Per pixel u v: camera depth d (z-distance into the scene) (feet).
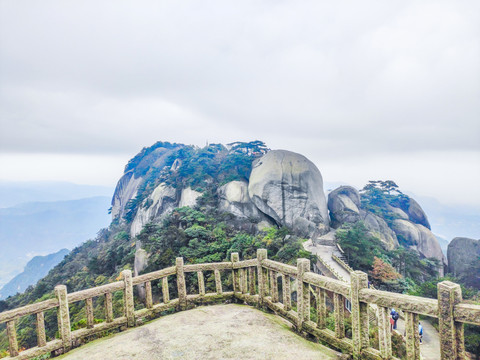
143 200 206.80
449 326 11.73
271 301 21.74
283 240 104.42
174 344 17.02
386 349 14.02
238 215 145.18
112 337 19.10
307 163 145.79
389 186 217.97
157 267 104.83
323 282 17.21
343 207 161.68
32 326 96.27
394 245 164.55
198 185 176.35
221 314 21.66
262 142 212.02
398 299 13.50
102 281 137.08
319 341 18.30
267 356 15.62
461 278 152.25
